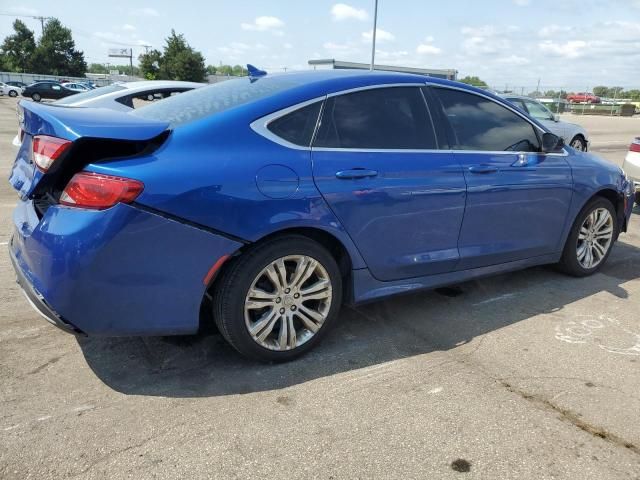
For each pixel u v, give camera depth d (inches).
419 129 141.8
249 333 119.4
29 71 3302.2
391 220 133.5
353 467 92.8
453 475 91.3
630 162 286.0
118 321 106.4
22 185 117.6
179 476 90.0
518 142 164.1
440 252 146.1
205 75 2331.4
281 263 120.2
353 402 112.0
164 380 118.8
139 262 103.9
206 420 105.0
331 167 123.3
